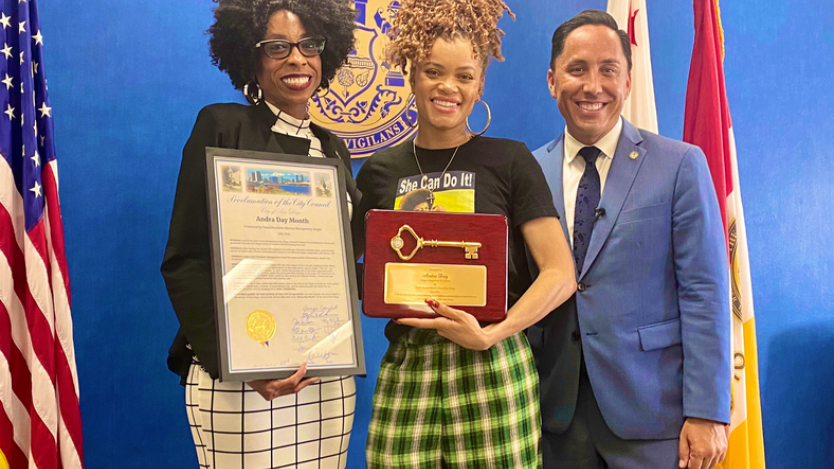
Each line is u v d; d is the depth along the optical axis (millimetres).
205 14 2303
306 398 1475
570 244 1783
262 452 1408
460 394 1418
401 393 1464
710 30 2320
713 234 1667
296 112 1590
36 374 1768
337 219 1428
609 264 1702
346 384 1552
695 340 1635
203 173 1396
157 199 2236
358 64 2459
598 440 1707
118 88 2189
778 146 2957
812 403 2959
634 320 1684
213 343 1326
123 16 2195
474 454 1402
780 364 2938
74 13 2141
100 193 2166
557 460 1726
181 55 2270
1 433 1750
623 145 1806
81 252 2141
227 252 1309
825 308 2965
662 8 2799
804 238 2969
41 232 1819
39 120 1883
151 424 2217
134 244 2205
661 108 2797
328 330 1364
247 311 1301
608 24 1792
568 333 1724
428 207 1487
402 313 1364
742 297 2352
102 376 2158
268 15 1511
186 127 2275
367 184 1604
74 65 2139
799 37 2965
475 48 1472
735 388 2307
